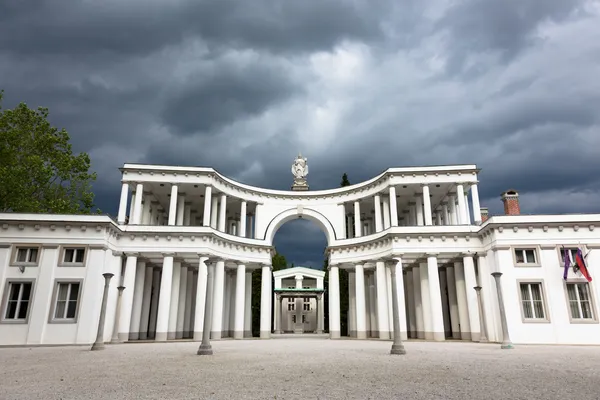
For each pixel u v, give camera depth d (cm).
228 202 4428
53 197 3775
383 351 2016
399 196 4166
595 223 2947
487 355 1759
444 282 4134
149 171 3722
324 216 4319
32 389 914
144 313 3731
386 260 3538
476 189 3638
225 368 1291
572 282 2867
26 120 3697
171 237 3456
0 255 2948
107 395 837
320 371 1205
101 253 3048
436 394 833
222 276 3666
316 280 7519
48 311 2888
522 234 3006
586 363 1426
